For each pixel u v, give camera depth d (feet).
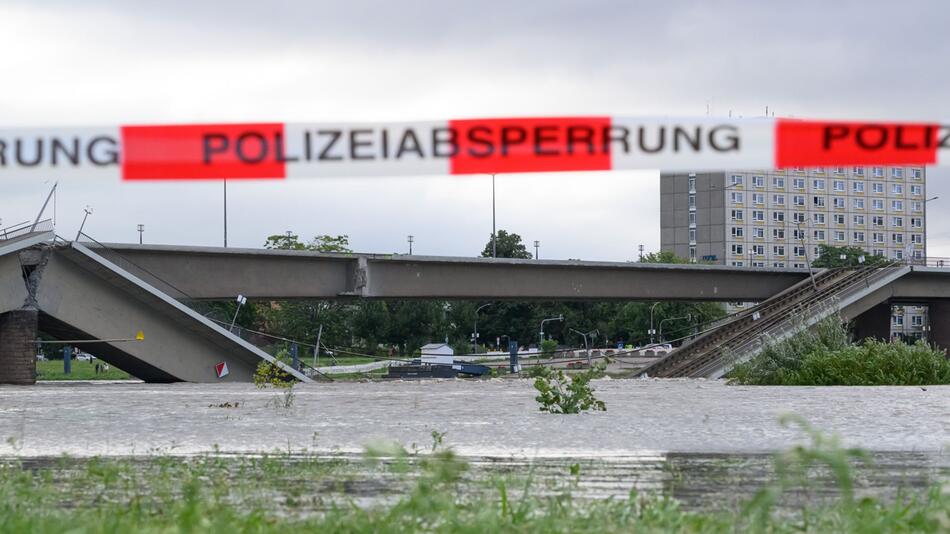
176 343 212.84
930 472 39.73
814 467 40.98
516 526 25.58
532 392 126.41
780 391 121.90
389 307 513.86
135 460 45.57
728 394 114.73
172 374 212.43
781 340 159.22
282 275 247.91
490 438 57.26
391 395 121.08
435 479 29.71
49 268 196.24
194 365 215.72
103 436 62.18
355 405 96.68
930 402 93.15
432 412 83.82
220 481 36.45
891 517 26.21
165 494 34.24
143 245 224.12
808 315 193.98
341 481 37.60
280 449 51.13
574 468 36.94
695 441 54.70
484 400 105.19
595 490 35.24
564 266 284.00
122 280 201.36
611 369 307.37
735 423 68.69
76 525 25.39
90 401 112.16
